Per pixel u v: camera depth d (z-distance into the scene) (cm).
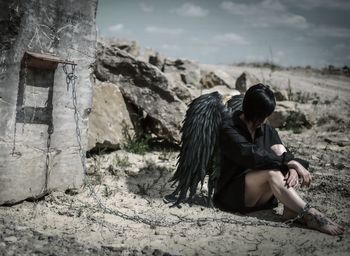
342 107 1212
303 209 402
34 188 436
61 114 449
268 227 408
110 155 629
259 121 417
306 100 1291
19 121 414
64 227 386
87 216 414
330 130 960
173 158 641
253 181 427
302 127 958
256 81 1155
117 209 441
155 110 683
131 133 674
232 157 425
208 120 440
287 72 2059
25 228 373
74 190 473
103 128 630
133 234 384
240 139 418
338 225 396
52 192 455
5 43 393
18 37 402
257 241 378
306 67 2236
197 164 443
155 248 355
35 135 429
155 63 1227
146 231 392
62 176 462
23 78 411
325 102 1286
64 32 440
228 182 448
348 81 1916
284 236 388
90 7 462
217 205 465
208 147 438
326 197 504
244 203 438
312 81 1792
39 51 421
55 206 433
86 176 492
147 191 499
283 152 430
